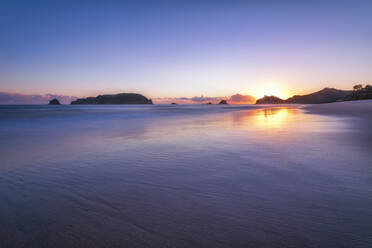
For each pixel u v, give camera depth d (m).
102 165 5.33
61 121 22.77
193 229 2.45
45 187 3.91
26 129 14.78
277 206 2.94
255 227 2.45
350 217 2.59
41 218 2.79
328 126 11.95
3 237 2.37
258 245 2.14
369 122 13.04
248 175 4.26
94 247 2.18
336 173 4.15
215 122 18.02
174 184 3.91
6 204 3.22
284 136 9.05
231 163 5.17
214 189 3.61
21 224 2.65
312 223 2.49
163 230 2.45
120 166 5.21
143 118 27.08
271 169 4.57
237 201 3.13
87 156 6.36
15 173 4.77
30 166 5.32
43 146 8.10
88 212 2.93
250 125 14.50
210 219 2.66
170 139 9.26
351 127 11.02
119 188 3.79
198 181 4.02
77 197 3.45
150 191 3.62
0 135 11.57
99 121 22.28
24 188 3.87
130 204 3.14
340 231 2.32
